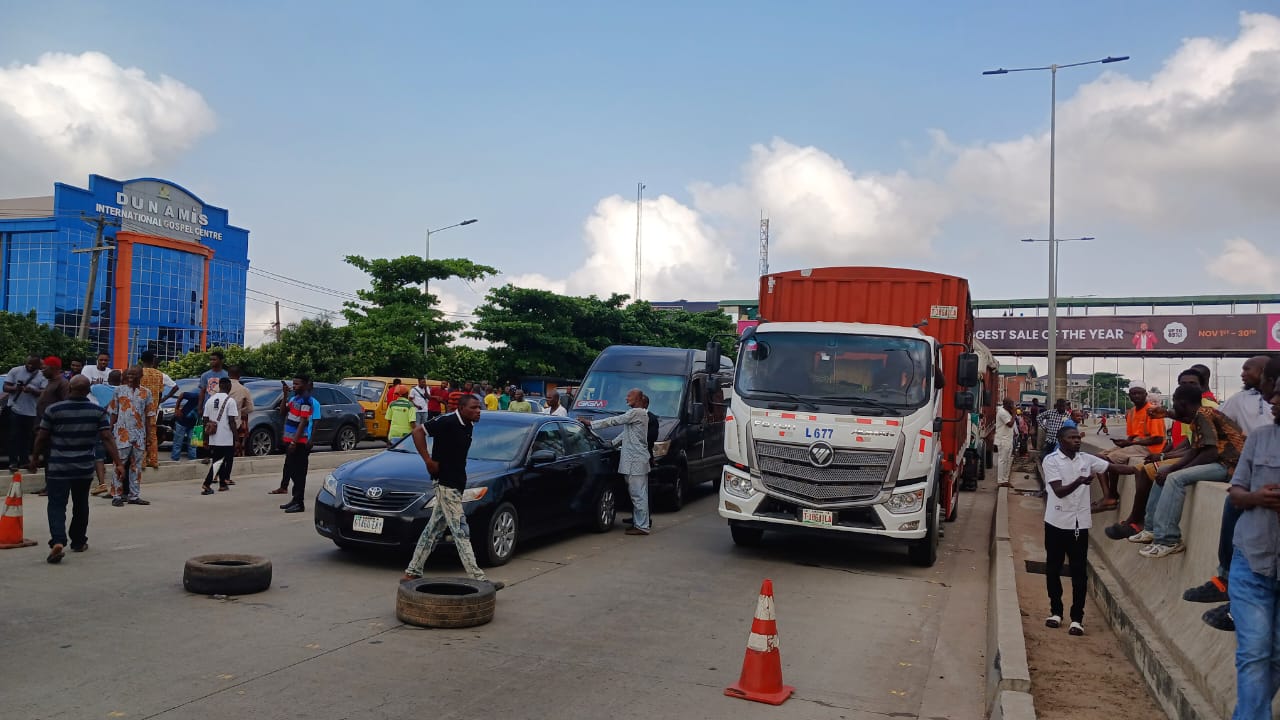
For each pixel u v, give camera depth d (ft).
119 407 40.75
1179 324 177.58
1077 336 183.73
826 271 41.63
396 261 127.13
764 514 33.40
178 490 46.73
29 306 160.86
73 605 23.70
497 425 34.99
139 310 168.25
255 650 20.56
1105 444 89.86
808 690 19.83
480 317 135.13
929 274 40.34
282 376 120.16
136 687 17.87
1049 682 20.29
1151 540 26.50
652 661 21.18
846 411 33.19
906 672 21.57
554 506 34.96
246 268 196.13
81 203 163.22
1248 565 14.21
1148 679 19.93
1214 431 23.43
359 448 76.48
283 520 38.83
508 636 22.71
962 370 36.94
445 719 16.85
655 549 36.29
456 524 26.89
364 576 28.55
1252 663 14.05
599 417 47.65
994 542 38.32
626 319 147.13
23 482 42.47
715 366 38.37
